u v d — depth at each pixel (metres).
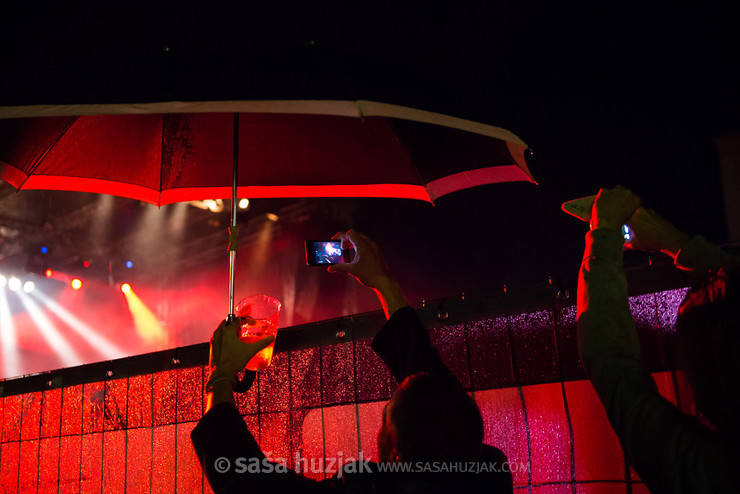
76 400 2.87
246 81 1.33
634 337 0.86
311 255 1.60
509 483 1.21
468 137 1.72
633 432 0.76
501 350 1.85
